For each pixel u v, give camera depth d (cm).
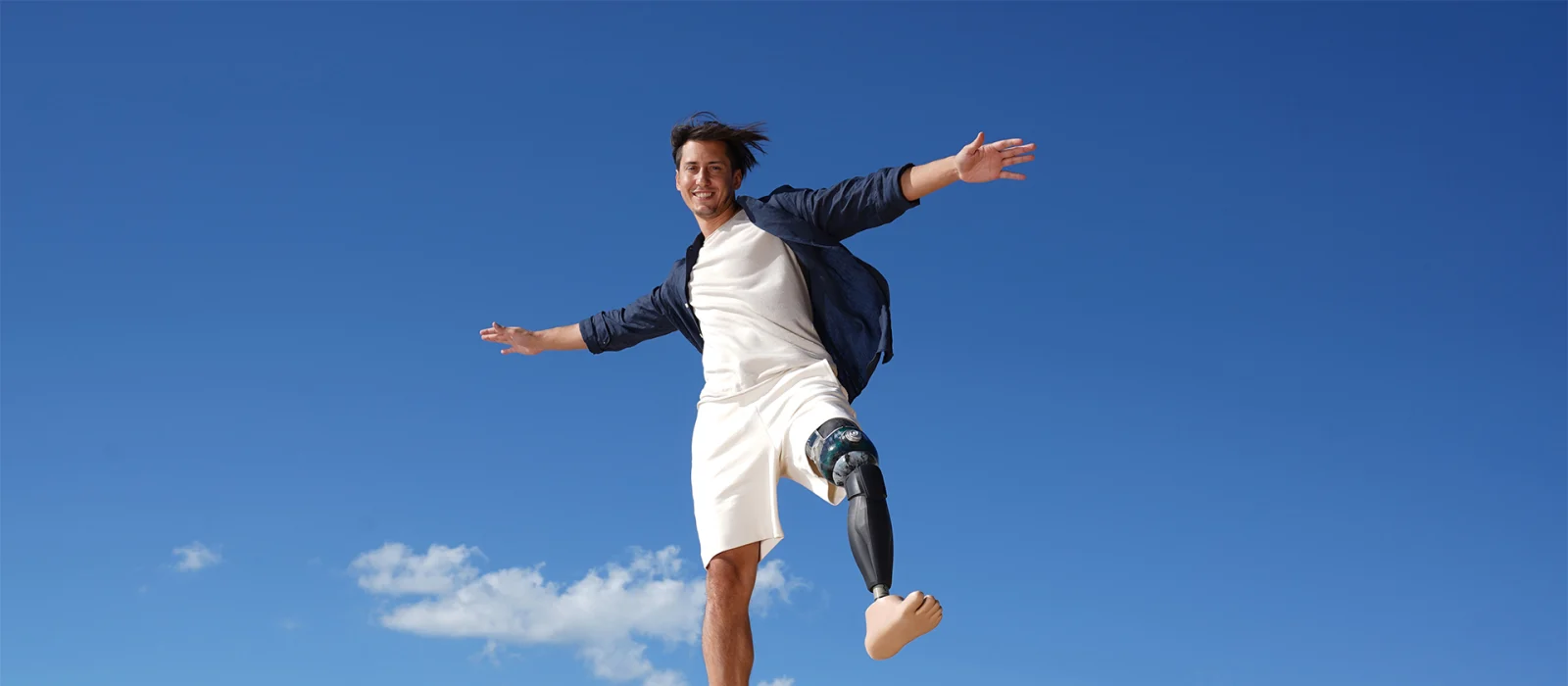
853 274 501
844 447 450
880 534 432
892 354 500
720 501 489
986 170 455
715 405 500
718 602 475
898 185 474
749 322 498
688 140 524
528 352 648
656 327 618
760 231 509
